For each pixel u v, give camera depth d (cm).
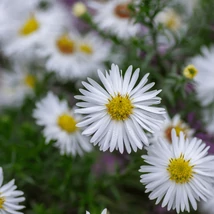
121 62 35
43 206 32
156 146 26
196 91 34
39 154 32
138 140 26
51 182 32
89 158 32
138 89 26
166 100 33
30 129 33
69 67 36
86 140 32
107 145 26
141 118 26
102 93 26
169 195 26
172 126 30
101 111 26
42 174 32
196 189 26
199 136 32
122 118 26
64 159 31
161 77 32
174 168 26
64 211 33
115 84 26
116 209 33
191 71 29
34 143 33
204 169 26
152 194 26
